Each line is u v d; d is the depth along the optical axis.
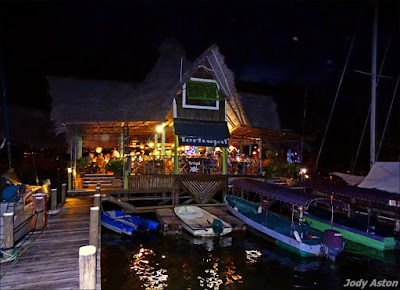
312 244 12.34
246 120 20.66
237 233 15.48
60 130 20.00
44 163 33.56
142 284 9.85
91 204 15.64
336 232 12.01
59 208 14.62
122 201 17.56
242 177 20.84
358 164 30.05
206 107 20.09
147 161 19.28
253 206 18.02
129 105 20.67
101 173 21.55
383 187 16.03
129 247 13.27
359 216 16.88
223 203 19.69
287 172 23.88
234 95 20.38
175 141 19.41
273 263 11.74
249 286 9.86
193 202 20.66
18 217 9.97
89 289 5.58
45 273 7.64
